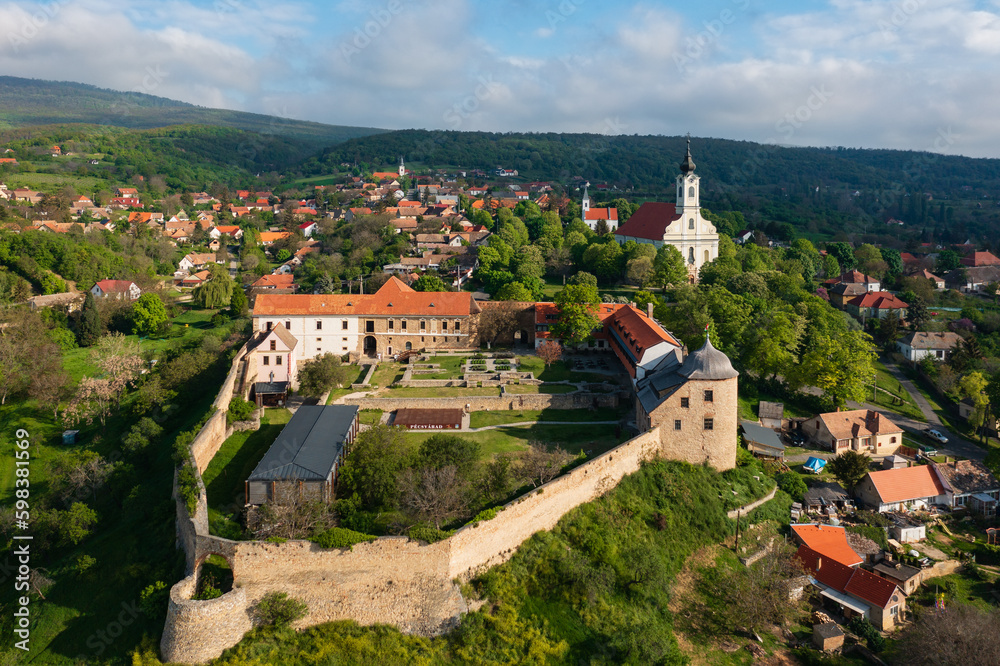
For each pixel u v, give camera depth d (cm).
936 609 7800
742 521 8919
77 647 6500
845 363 12325
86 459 9244
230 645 6153
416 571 6550
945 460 11412
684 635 7338
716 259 18988
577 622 6938
